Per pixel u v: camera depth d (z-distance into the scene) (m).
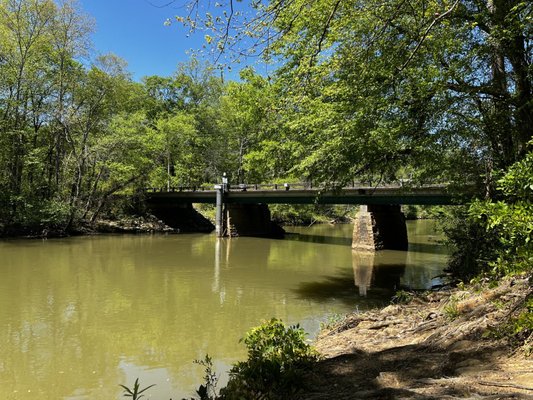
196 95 53.44
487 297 6.08
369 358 5.09
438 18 6.14
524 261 4.76
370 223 27.94
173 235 37.72
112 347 10.20
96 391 7.91
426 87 9.88
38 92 33.53
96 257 24.22
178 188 43.19
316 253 26.83
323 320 11.96
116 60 35.34
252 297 15.16
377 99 10.24
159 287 16.77
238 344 10.36
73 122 33.34
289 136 15.95
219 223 36.09
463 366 4.05
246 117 29.09
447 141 10.55
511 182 4.53
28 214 31.44
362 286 17.08
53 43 33.09
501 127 9.63
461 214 11.42
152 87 52.31
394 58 8.91
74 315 12.86
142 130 42.31
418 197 23.36
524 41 8.95
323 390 4.07
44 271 19.78
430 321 6.57
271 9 5.10
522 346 4.11
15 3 30.95
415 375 4.11
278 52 9.88
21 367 9.05
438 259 24.28
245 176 50.56
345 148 11.35
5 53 31.06
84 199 37.47
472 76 9.98
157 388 7.93
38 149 32.88
